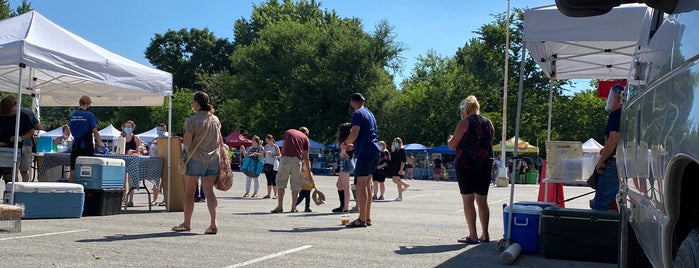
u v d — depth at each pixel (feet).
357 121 33.19
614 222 23.41
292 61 204.44
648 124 11.99
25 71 46.75
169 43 280.72
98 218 35.06
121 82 37.40
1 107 38.63
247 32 264.52
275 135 209.87
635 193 13.80
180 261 21.86
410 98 219.61
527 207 25.89
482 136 27.58
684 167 9.18
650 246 11.85
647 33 13.93
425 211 46.50
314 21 217.56
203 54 277.23
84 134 38.52
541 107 186.91
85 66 35.40
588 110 194.18
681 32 9.84
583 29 25.29
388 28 204.85
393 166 61.82
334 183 106.32
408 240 28.58
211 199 29.37
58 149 51.65
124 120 250.78
